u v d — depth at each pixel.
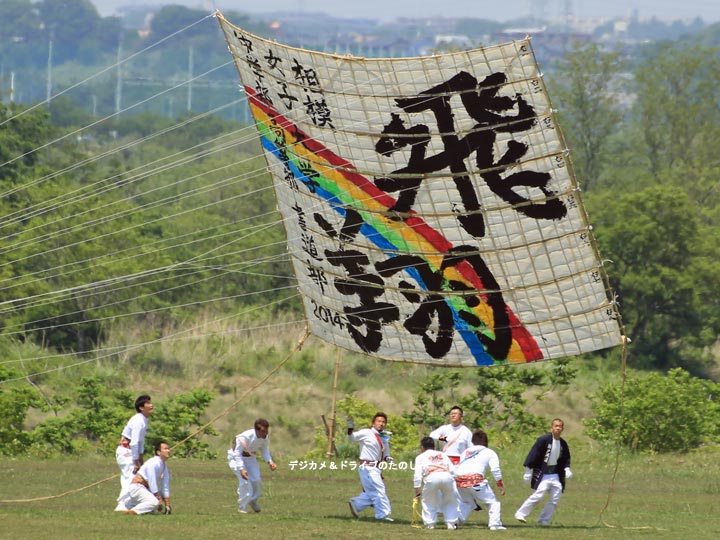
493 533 43.50
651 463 72.88
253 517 46.47
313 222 52.91
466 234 50.16
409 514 49.94
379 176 50.47
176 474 63.09
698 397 79.25
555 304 50.16
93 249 102.25
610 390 81.62
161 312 109.12
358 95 49.50
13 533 39.97
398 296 52.22
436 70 48.34
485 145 48.88
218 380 102.75
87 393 82.94
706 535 45.06
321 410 100.12
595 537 43.59
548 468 46.88
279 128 52.09
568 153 47.88
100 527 41.81
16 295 100.44
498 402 92.00
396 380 107.50
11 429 75.81
